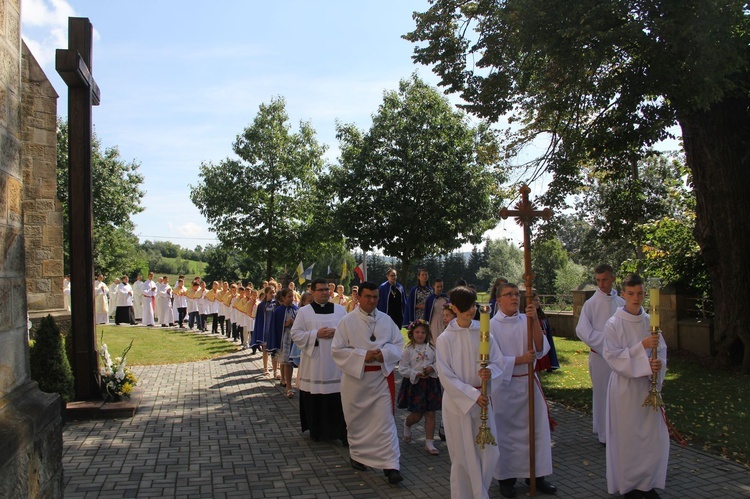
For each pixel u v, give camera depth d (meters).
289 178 34.28
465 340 4.96
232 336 19.84
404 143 27.58
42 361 8.01
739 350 11.77
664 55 9.70
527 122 14.89
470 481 4.78
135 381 9.09
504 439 5.39
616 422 5.19
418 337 6.90
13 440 3.30
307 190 34.47
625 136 12.07
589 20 9.83
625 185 15.21
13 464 3.31
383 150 28.36
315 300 7.48
